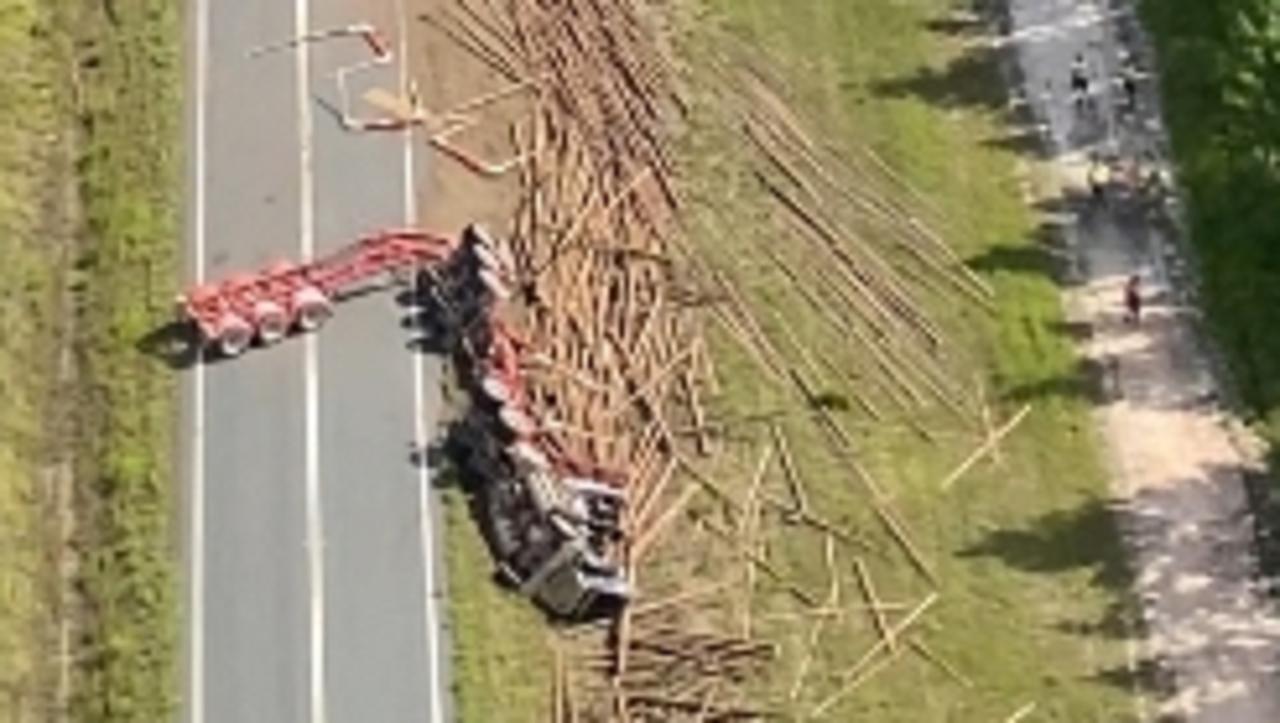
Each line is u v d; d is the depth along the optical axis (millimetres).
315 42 119562
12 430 99938
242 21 120062
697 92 121188
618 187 114625
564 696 92000
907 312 111188
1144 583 100062
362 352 103812
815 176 117750
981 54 126375
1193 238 116188
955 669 95750
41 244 108625
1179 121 122312
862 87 123938
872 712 93562
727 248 112688
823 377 107312
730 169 117250
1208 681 96250
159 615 92812
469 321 104062
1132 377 109312
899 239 114875
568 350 105562
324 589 94250
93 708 90188
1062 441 106062
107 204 109750
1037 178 119625
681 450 102688
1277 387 108812
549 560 94250
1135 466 105125
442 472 99125
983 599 98688
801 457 103500
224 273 106688
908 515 101750
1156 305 112875
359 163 113188
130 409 100625
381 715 90188
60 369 103125
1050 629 97875
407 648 92562
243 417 100500
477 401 100688
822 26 127438
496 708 90938
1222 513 103188
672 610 96125
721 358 107188
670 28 124938
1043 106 123562
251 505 97125
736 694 93500
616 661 93812
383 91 117312
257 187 111062
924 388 107812
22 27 118875
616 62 121875
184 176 111250
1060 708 94812
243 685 90812
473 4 123812
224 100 115500
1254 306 112500
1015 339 110500
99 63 117688
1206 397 108625
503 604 94750
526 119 117875
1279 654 97625
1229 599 99688
